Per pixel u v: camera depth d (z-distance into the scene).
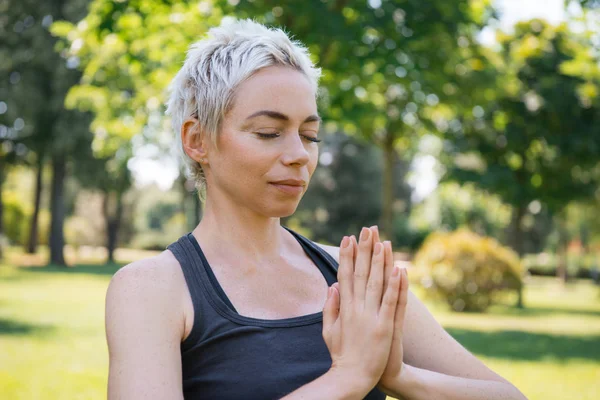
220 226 1.41
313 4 10.72
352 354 1.25
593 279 40.62
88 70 13.35
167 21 11.73
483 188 21.80
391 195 18.81
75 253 43.91
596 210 30.17
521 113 20.41
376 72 11.96
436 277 17.69
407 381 1.32
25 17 27.16
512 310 18.69
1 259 33.38
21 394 7.06
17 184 47.94
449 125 20.67
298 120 1.35
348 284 1.28
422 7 11.91
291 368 1.30
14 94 27.03
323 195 40.09
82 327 12.37
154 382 1.21
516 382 8.42
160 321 1.26
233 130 1.35
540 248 43.19
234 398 1.28
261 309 1.35
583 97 19.61
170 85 1.48
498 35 20.47
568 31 19.91
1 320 13.02
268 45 1.36
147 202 72.38
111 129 15.84
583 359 10.25
